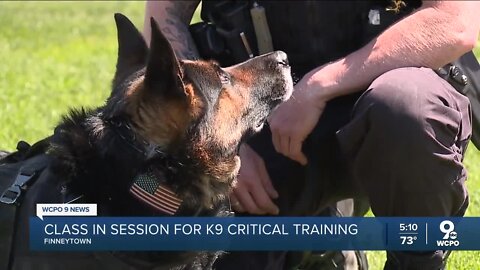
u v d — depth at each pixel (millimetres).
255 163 6801
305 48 6973
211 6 7336
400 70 6125
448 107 5879
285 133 6578
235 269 6688
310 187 6793
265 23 7004
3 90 16672
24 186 6000
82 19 33125
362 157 6008
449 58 6387
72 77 18828
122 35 6711
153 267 5895
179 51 7129
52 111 14344
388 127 5734
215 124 5930
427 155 5734
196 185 5855
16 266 5871
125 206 5773
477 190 10484
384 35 6461
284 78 6504
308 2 6828
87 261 5816
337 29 6875
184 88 5637
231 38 7125
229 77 6207
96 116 6004
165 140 5719
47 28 30234
